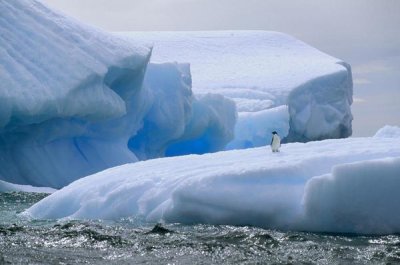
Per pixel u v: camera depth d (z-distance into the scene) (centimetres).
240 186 4553
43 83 8812
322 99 19512
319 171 4638
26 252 3731
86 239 4106
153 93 11331
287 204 4412
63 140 9688
